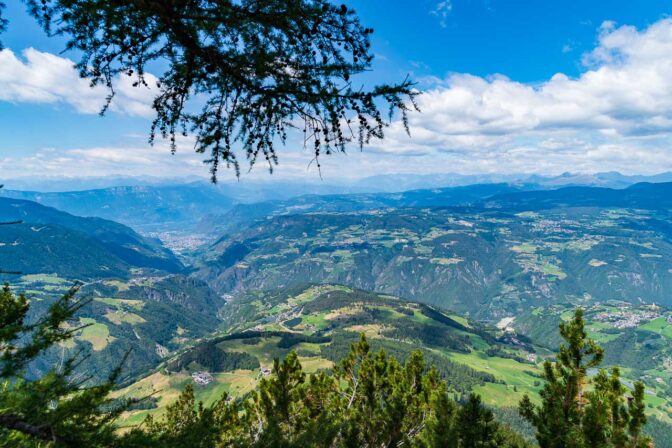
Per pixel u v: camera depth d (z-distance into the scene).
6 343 5.37
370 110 5.56
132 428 5.66
